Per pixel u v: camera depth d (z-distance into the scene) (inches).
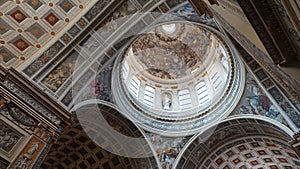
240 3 244.5
